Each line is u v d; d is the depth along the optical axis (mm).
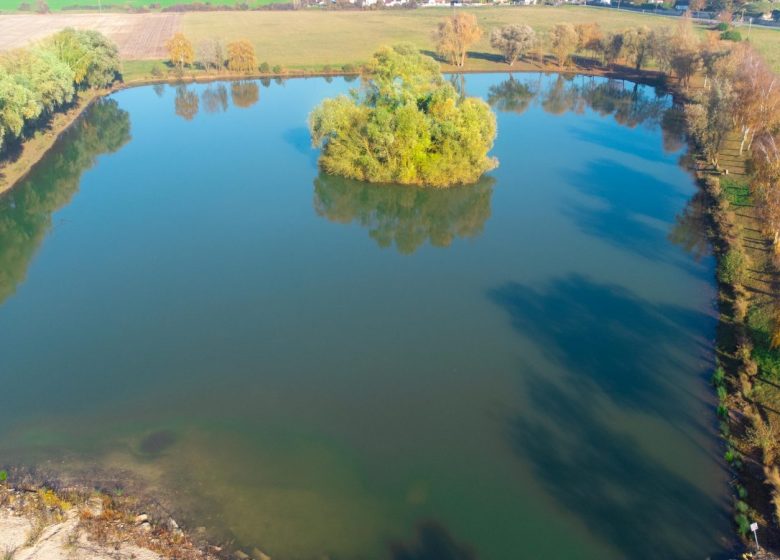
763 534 25484
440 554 25688
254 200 63062
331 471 29922
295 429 32656
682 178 66688
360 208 62781
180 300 44938
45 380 36188
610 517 27266
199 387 35812
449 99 63500
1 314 43062
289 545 25828
